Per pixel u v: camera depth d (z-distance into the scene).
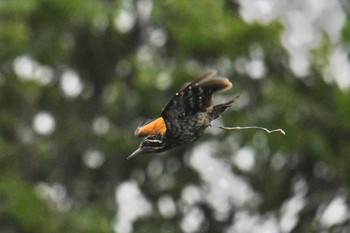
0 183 23.84
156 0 24.89
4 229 23.53
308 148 25.20
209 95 9.27
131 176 27.95
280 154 26.33
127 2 25.70
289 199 26.95
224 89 9.23
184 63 24.94
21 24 24.88
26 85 27.22
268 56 25.14
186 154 27.73
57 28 26.00
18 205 23.47
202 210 28.12
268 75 25.39
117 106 26.92
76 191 27.66
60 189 27.77
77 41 27.19
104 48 27.31
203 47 24.70
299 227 26.77
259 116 24.97
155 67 25.00
